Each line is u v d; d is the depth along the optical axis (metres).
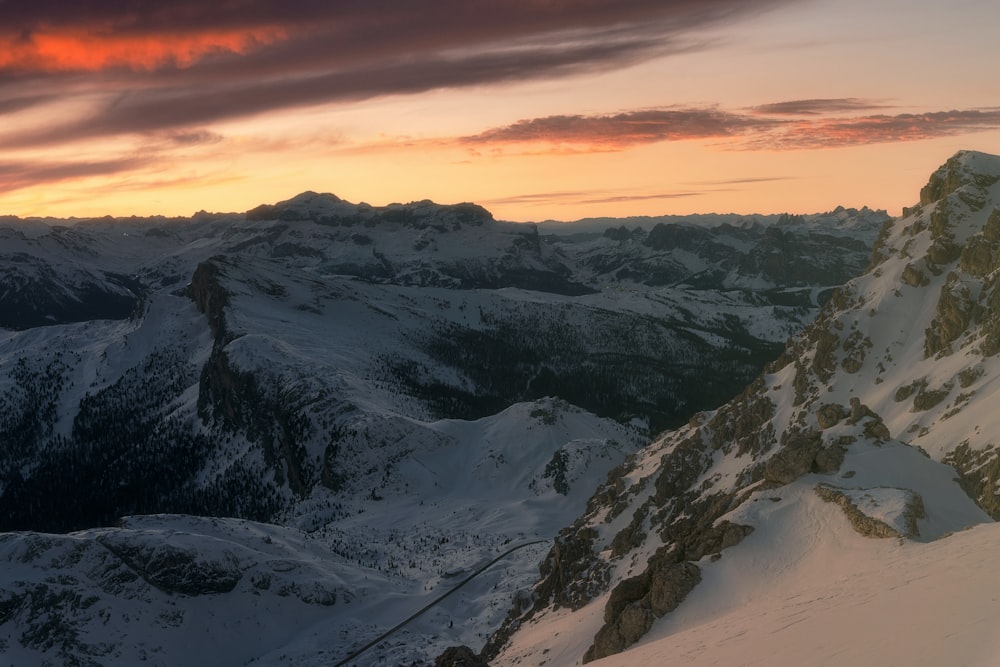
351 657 186.12
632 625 83.25
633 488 173.88
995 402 157.50
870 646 46.25
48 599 193.38
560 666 108.94
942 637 43.09
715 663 55.78
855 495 84.38
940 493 88.56
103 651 187.00
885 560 69.12
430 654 179.00
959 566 56.75
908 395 186.25
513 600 168.50
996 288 188.62
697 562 87.06
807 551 80.19
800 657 49.41
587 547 165.00
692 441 172.50
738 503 99.38
